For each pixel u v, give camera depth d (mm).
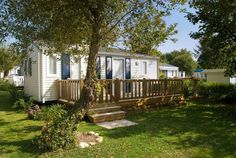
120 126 8133
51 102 12664
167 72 36031
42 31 6395
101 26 6449
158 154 5402
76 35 6855
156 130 7539
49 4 5754
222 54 11484
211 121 8914
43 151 5484
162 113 10625
